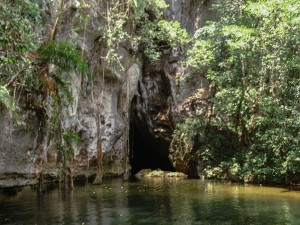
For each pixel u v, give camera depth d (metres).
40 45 10.98
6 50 8.88
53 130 13.48
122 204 10.69
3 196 12.57
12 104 7.41
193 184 15.80
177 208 9.92
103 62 18.41
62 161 14.41
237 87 16.75
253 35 14.86
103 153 19.22
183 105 20.81
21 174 13.45
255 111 16.53
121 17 17.55
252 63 16.31
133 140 26.41
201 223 8.12
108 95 19.42
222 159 18.30
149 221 8.38
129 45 19.64
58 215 9.15
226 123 18.08
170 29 18.59
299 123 13.77
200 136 19.12
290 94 15.13
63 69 10.65
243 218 8.55
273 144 14.70
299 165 13.94
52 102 13.55
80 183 16.83
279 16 13.92
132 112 24.91
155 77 23.06
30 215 9.20
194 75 20.38
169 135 22.55
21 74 10.36
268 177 15.33
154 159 26.77
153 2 19.66
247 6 15.58
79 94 16.75
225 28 14.91
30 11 10.14
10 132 12.41
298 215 8.80
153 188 14.57
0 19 8.79
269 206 10.05
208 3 21.41
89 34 16.86
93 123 18.19
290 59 14.73
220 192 12.96
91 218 8.75
